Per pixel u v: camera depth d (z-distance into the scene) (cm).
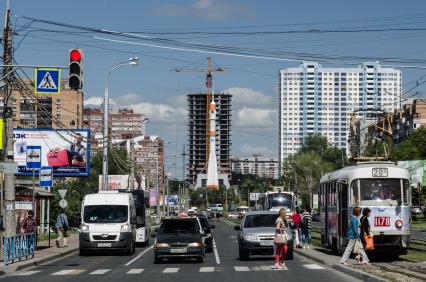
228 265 3531
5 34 3681
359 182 3572
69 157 8931
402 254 3616
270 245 3797
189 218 3912
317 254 3984
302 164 16512
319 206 4659
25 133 8850
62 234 5091
